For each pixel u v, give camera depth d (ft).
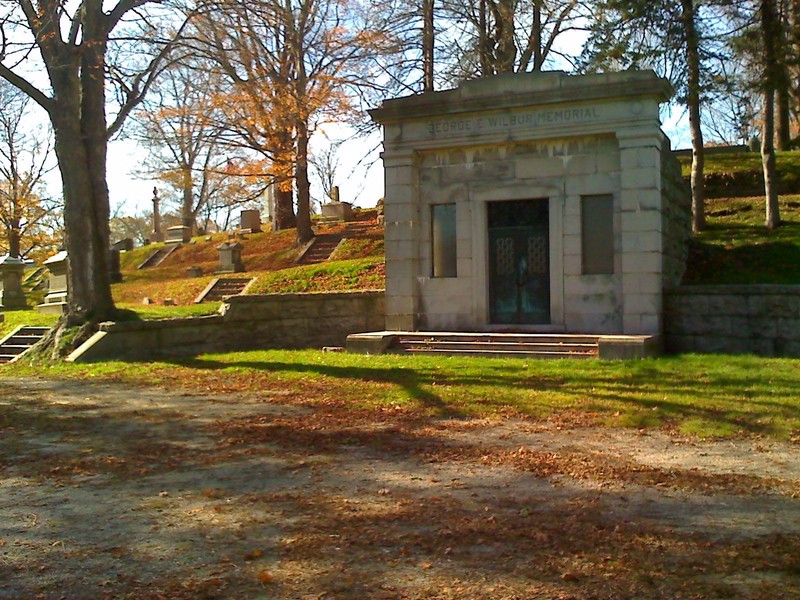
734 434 31.01
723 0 76.07
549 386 41.16
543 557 17.99
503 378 43.80
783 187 88.94
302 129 111.14
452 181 63.00
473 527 20.13
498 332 60.90
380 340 57.52
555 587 16.33
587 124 57.98
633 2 76.13
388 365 50.19
